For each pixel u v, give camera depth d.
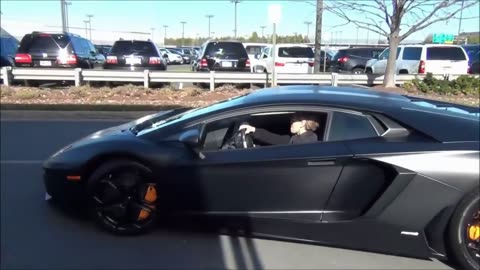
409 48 21.75
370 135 4.09
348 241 4.09
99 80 17.48
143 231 4.50
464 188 3.69
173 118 4.80
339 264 3.97
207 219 4.36
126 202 4.46
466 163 3.71
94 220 4.59
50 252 4.16
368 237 4.01
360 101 4.28
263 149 4.25
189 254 4.15
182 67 42.50
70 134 9.70
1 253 4.12
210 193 4.29
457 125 3.96
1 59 20.81
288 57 21.95
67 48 17.80
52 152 7.98
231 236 4.52
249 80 18.19
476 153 3.73
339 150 4.04
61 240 4.40
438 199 3.75
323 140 4.18
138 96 15.88
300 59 21.84
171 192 4.37
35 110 13.23
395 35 18.11
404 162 3.80
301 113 4.30
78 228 4.66
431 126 3.96
